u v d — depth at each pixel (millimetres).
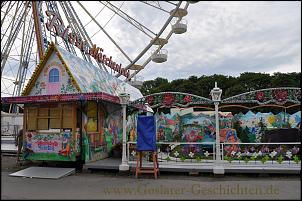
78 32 25641
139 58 26375
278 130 12867
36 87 12602
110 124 14672
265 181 9469
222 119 18500
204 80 44375
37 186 8820
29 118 12484
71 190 8234
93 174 11070
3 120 33500
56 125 12094
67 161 12602
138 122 10797
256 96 11062
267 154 11266
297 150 11141
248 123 19297
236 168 10336
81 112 12211
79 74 12711
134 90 20297
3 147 18984
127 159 11594
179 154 12367
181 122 17844
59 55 12297
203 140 17047
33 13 22469
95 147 12898
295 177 10078
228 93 39562
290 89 10938
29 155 12281
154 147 10477
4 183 9297
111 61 22266
